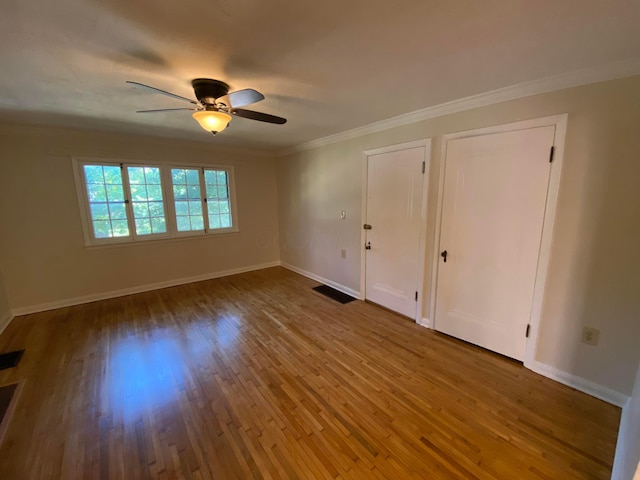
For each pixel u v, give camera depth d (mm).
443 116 2566
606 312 1868
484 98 2248
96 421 1765
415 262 3029
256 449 1565
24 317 3270
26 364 2361
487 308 2475
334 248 4164
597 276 1879
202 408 1872
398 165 3049
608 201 1795
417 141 2809
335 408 1858
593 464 1459
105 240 3775
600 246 1849
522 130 2094
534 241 2133
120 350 2570
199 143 4355
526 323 2244
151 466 1472
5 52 1502
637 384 1495
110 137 3658
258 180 5156
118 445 1596
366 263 3660
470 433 1657
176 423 1749
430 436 1639
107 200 3754
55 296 3525
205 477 1413
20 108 2479
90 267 3721
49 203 3393
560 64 1720
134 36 1383
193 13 1202
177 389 2055
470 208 2477
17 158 3180
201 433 1676
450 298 2738
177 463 1487
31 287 3373
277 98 2328
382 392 2004
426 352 2504
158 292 4109
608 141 1760
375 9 1188
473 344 2611
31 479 1403
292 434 1663
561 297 2039
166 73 1815
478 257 2479
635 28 1328
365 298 3756
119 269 3936
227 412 1834
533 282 2172
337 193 3945
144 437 1647
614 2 1144
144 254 4113
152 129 3379
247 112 2094
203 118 2000
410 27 1332
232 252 4996
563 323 2045
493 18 1260
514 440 1606
